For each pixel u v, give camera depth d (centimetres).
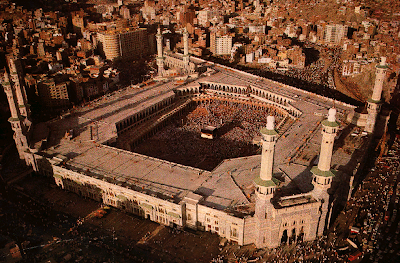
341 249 16438
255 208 16362
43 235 17425
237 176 19625
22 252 16350
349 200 19612
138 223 18362
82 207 19475
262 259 16025
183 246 16875
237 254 16350
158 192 18438
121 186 18762
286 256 16138
